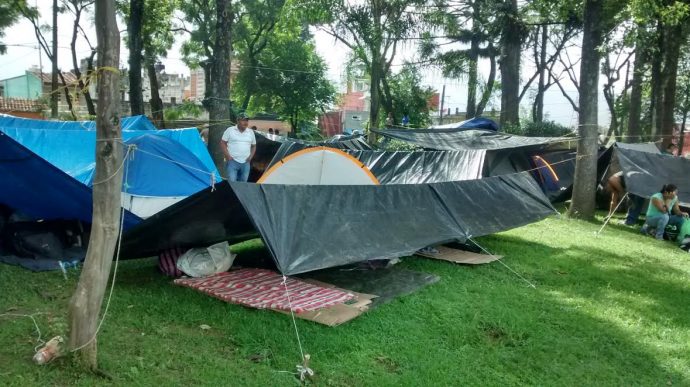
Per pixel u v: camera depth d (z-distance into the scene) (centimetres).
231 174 902
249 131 916
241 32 2891
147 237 538
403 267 663
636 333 497
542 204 849
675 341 488
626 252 835
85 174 741
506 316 505
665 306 576
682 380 415
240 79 3262
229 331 430
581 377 406
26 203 644
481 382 384
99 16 313
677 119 3067
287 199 522
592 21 1074
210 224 550
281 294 505
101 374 340
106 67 316
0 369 337
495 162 1295
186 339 409
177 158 761
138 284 539
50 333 393
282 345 410
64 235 638
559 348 449
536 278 657
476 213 735
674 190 978
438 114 4425
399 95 2417
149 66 2111
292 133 3266
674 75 1594
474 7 2130
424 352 420
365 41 1706
